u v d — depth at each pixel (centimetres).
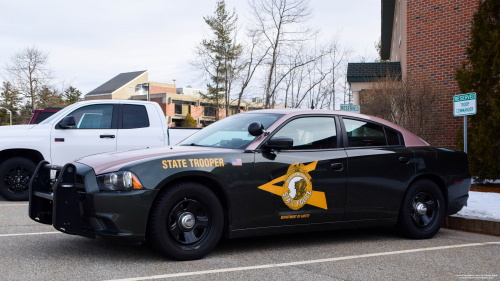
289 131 485
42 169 477
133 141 859
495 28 977
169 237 409
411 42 1384
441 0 1321
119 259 420
